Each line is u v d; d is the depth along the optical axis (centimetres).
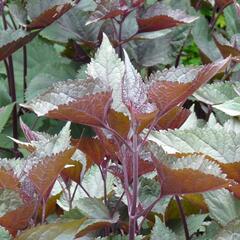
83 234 80
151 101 71
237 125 97
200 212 89
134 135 70
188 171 65
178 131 81
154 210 86
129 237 73
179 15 137
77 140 83
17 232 71
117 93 81
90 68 83
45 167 69
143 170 78
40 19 132
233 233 71
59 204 89
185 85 67
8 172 73
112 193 91
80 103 68
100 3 133
